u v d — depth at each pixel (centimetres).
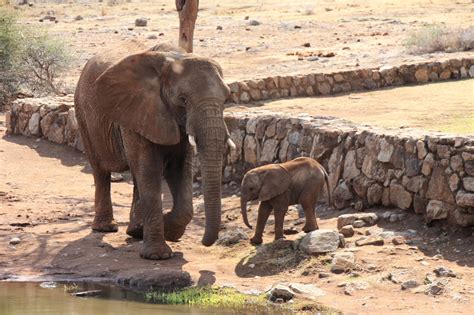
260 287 1085
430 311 965
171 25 4322
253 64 2823
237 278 1127
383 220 1270
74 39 3697
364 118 1848
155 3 6306
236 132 1582
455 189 1191
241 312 995
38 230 1389
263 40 3497
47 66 2609
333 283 1071
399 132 1320
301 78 2244
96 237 1344
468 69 2411
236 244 1245
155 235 1221
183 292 1070
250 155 1557
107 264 1209
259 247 1201
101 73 1318
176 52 1209
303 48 3173
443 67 2383
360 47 3095
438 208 1210
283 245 1186
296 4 5603
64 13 5341
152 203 1216
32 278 1175
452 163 1195
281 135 1504
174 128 1173
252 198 1194
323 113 1950
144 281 1118
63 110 1972
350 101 2116
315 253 1146
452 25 3628
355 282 1059
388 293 1032
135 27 4241
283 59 2881
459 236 1180
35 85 2603
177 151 1238
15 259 1255
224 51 3178
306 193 1220
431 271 1076
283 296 1031
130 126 1188
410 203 1259
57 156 1897
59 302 1055
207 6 5778
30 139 2012
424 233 1212
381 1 5406
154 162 1212
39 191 1641
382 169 1302
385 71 2330
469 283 1038
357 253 1140
